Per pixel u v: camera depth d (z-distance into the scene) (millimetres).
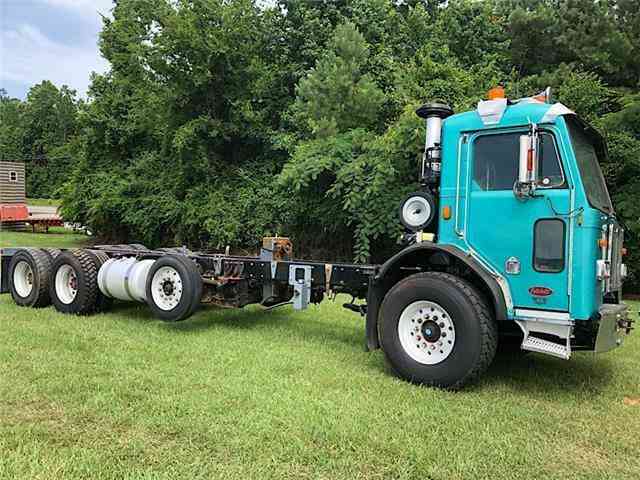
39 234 24828
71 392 4020
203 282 6223
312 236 13438
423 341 4539
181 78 14789
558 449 3352
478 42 16125
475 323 4230
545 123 4234
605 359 5613
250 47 15391
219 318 7055
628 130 11312
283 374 4629
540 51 15234
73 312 6879
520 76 15352
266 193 14078
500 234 4379
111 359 4898
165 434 3371
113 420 3537
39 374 4395
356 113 12281
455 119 4699
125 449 3145
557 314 4113
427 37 16297
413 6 19062
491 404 4074
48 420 3527
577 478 2998
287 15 16719
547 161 4215
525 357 5645
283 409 3781
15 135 59531
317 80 12531
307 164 11195
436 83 12367
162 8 15133
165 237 16781
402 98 12156
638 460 3238
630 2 13805
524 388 4551
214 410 3738
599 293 4227
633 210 10289
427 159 4996
